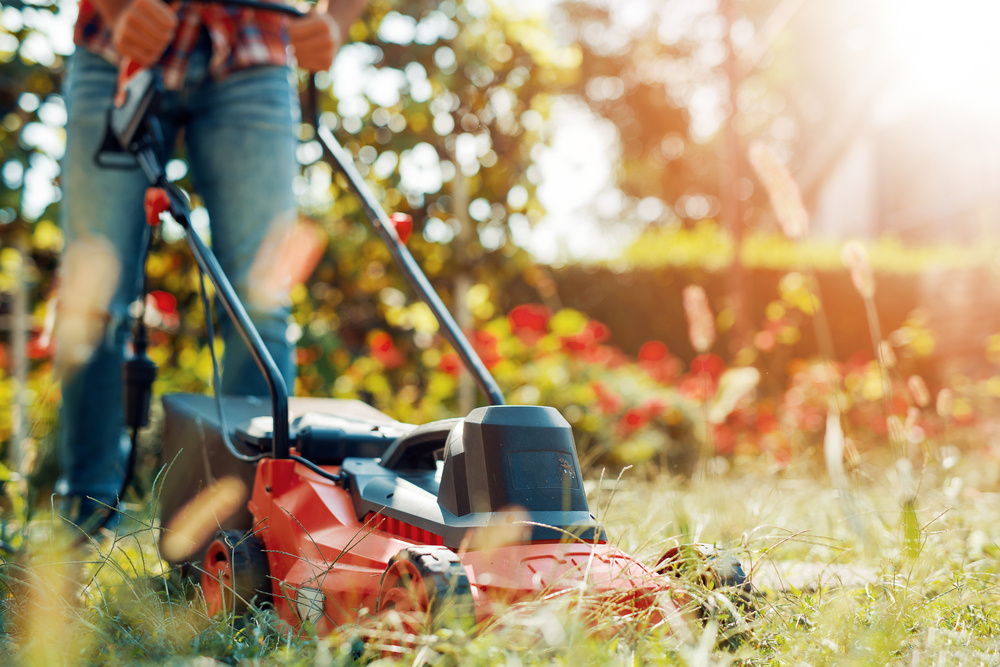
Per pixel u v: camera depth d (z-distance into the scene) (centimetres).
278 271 268
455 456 173
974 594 201
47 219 474
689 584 170
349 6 280
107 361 266
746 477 449
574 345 616
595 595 159
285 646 163
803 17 2289
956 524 260
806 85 2512
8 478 304
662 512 293
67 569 205
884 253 1215
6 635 177
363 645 158
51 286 519
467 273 558
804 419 595
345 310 580
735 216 1030
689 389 629
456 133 554
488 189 566
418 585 152
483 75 550
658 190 2845
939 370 964
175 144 276
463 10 540
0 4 470
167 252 515
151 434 405
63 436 264
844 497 247
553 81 579
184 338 530
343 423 220
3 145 471
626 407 615
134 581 203
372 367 562
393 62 534
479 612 154
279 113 270
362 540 178
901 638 171
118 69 269
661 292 1072
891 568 219
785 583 224
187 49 259
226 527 220
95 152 262
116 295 267
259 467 207
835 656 164
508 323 623
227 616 179
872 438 598
